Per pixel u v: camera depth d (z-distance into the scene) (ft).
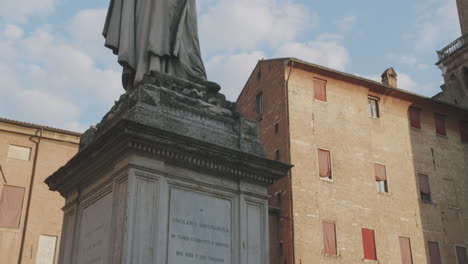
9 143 99.25
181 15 32.58
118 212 24.80
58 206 100.68
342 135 103.19
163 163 26.02
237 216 27.99
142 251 23.88
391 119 111.45
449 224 109.60
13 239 95.20
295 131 98.12
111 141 25.63
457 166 116.37
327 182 97.45
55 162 102.01
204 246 26.23
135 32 32.07
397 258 100.17
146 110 26.50
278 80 103.76
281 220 92.89
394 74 121.19
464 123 122.11
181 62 31.83
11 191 97.19
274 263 90.58
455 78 135.74
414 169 110.32
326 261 91.45
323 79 105.60
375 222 100.17
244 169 28.63
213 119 29.19
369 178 103.14
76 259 28.14
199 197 26.96
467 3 144.15
